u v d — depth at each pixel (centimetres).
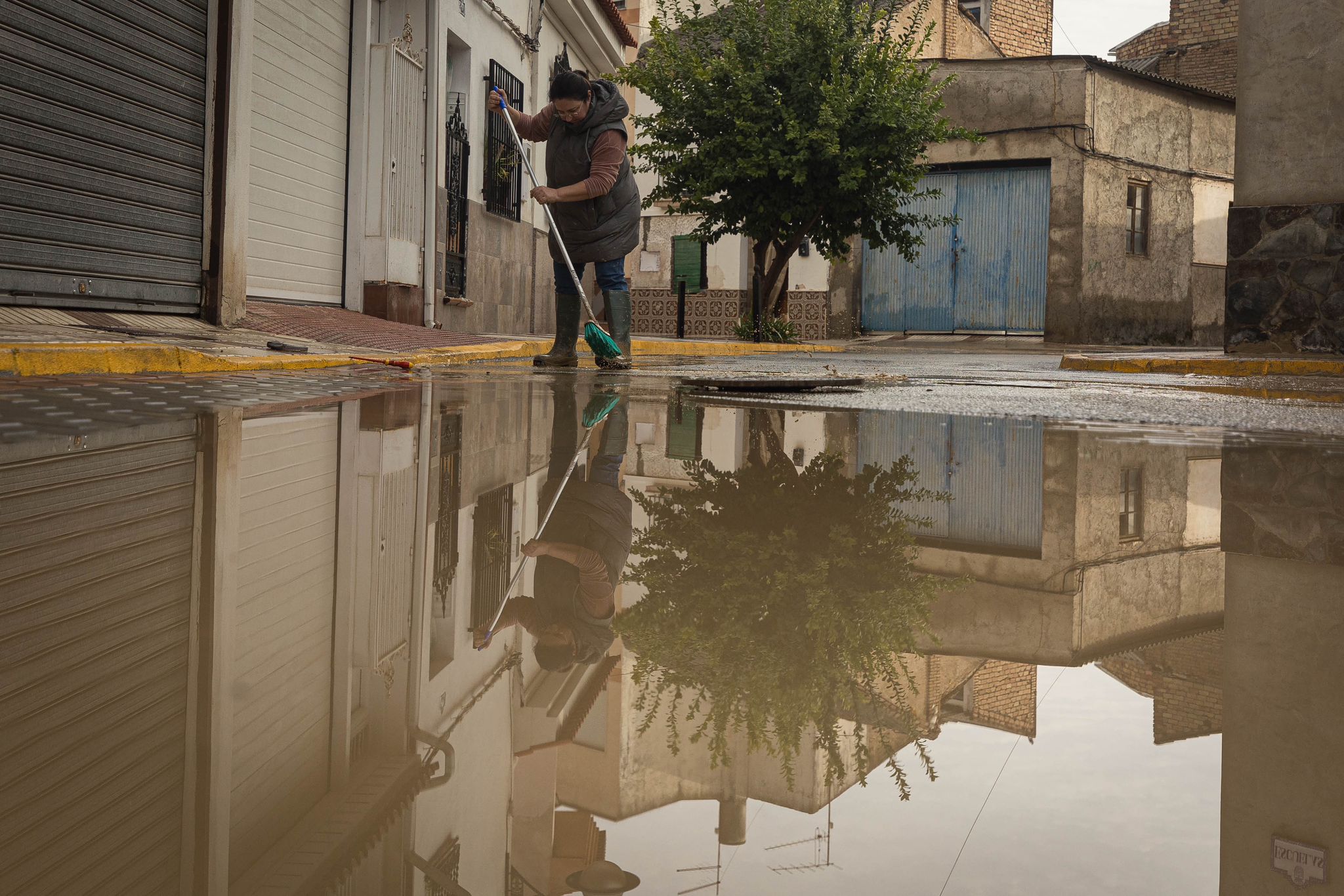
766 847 54
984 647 100
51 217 538
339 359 564
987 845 56
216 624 103
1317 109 779
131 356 422
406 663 94
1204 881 53
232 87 663
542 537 156
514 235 1334
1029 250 1884
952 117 1898
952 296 1941
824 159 1414
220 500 171
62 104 539
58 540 135
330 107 889
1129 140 1897
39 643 93
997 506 195
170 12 618
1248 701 84
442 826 58
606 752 69
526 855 53
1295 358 767
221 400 344
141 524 149
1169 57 2539
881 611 115
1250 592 127
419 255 996
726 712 77
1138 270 1944
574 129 645
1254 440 298
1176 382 607
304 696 83
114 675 85
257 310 734
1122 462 254
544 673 89
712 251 1967
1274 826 60
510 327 1335
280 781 65
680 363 830
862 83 1410
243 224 684
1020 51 2403
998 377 661
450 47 1094
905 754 69
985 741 72
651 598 120
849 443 288
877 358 1038
